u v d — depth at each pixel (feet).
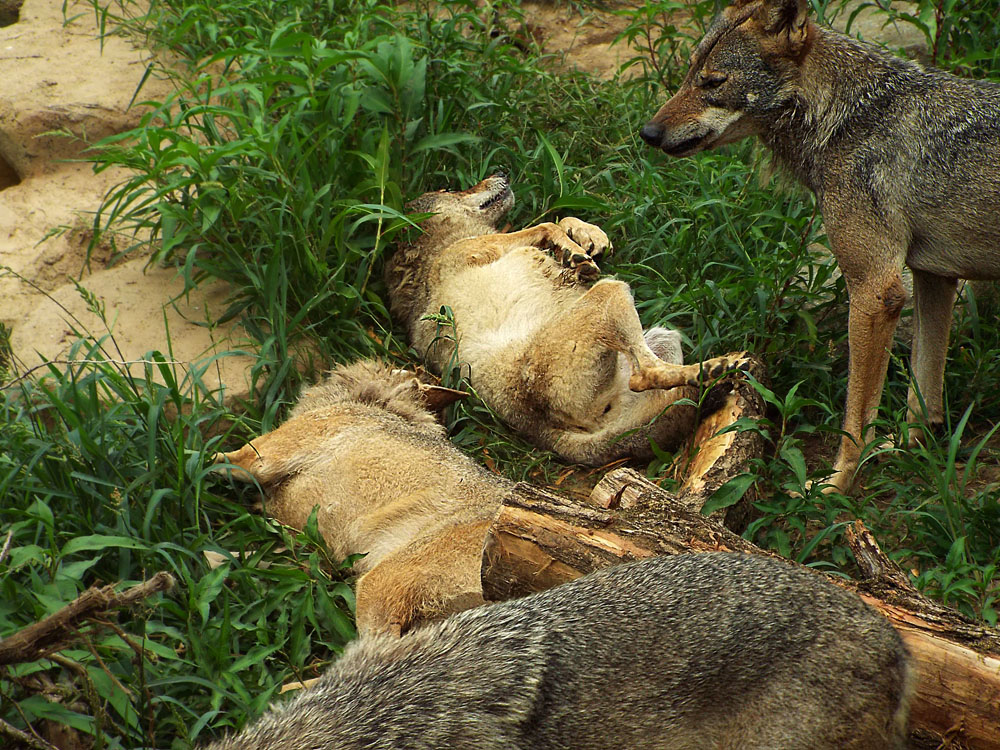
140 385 29.50
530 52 46.09
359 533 26.45
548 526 20.40
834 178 28.55
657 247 36.60
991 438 30.68
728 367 28.40
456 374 32.81
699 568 17.56
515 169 39.88
